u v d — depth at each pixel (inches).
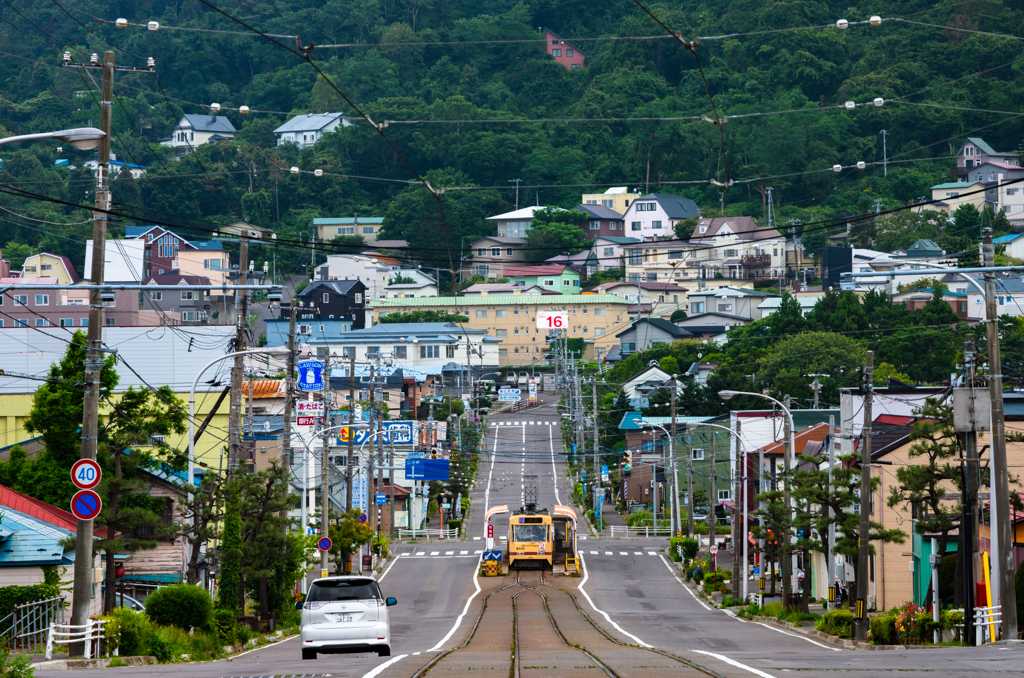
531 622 1631.4
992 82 4598.9
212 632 1309.1
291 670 898.1
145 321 4544.8
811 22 5305.1
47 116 5447.8
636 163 5098.4
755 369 4183.1
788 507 1916.8
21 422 2269.9
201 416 2362.2
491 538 2719.0
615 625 1680.6
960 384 1501.0
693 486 3981.3
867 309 4375.0
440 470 3280.0
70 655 1018.7
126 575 1776.6
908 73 4872.0
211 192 6028.5
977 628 1186.6
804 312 5570.9
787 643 1403.8
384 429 3088.1
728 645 1352.1
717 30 5546.3
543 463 4869.6
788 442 1929.1
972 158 5689.0
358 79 4972.9
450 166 4574.3
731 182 1363.2
